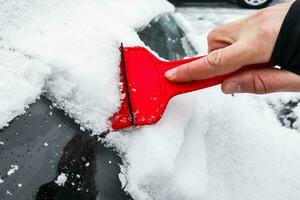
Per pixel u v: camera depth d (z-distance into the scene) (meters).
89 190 0.41
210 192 0.46
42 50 0.45
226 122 0.54
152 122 0.44
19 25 0.46
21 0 0.47
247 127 0.56
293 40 0.41
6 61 0.44
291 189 0.51
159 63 0.47
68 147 0.43
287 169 0.53
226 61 0.42
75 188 0.41
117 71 0.46
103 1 0.55
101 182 0.42
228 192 0.48
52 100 0.45
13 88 0.43
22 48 0.45
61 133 0.43
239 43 0.43
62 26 0.48
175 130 0.44
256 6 1.91
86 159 0.43
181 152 0.45
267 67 0.44
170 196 0.43
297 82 0.44
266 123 0.60
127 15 0.59
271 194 0.50
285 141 0.57
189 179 0.43
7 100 0.42
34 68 0.44
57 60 0.44
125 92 0.45
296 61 0.42
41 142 0.42
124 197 0.42
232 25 0.47
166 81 0.45
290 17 0.41
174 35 0.73
